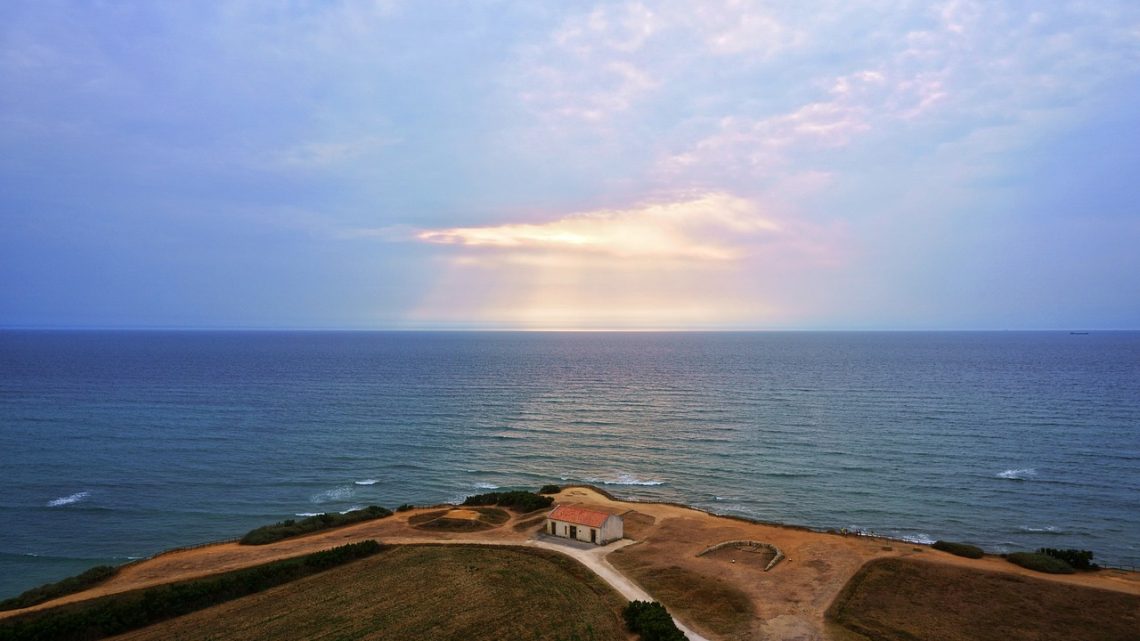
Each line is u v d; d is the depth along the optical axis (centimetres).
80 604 4591
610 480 9262
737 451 10875
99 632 4153
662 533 6462
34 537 6975
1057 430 12112
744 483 9006
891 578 5262
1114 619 4506
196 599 4625
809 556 5794
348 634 4166
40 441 11469
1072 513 7575
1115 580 5256
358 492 8781
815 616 4588
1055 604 4753
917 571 5403
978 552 5900
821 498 8281
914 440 11469
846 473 9419
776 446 11194
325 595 4812
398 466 10106
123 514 7731
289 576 5153
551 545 6031
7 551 6588
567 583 5075
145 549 6700
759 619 4534
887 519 7488
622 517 7000
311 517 6912
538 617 4450
